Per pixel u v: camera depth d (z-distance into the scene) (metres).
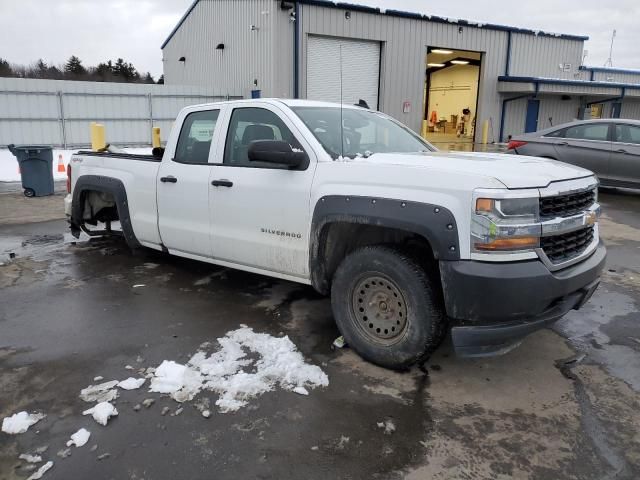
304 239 3.84
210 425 2.85
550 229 3.08
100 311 4.44
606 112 28.95
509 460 2.61
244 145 4.35
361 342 3.55
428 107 35.19
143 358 3.59
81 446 2.65
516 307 2.96
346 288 3.58
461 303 3.02
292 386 3.25
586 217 3.42
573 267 3.29
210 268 5.70
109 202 6.47
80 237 7.20
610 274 5.72
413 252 3.38
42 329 4.06
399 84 22.91
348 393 3.19
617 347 3.90
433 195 3.11
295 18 19.97
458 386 3.30
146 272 5.55
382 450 2.67
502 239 2.94
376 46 22.22
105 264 5.84
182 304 4.62
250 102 4.37
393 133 4.67
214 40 25.09
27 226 7.96
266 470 2.51
